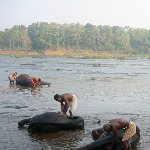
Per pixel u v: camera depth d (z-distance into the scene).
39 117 16.02
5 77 44.06
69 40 198.00
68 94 16.89
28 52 178.50
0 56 146.62
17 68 63.59
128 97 27.58
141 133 15.95
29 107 22.05
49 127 15.77
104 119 18.75
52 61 99.81
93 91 30.95
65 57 143.00
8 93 28.77
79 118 16.64
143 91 31.70
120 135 13.27
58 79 42.34
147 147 13.88
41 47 190.62
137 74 53.28
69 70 59.78
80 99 25.86
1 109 21.19
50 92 29.78
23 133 15.63
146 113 20.80
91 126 17.06
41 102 24.11
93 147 12.95
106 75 50.16
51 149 13.39
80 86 34.84
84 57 140.38
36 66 71.12
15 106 22.33
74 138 14.94
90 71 58.03
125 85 36.66
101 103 24.16
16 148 13.45
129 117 19.50
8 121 17.88
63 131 16.03
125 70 62.69
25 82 34.19
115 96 27.98
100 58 138.62
